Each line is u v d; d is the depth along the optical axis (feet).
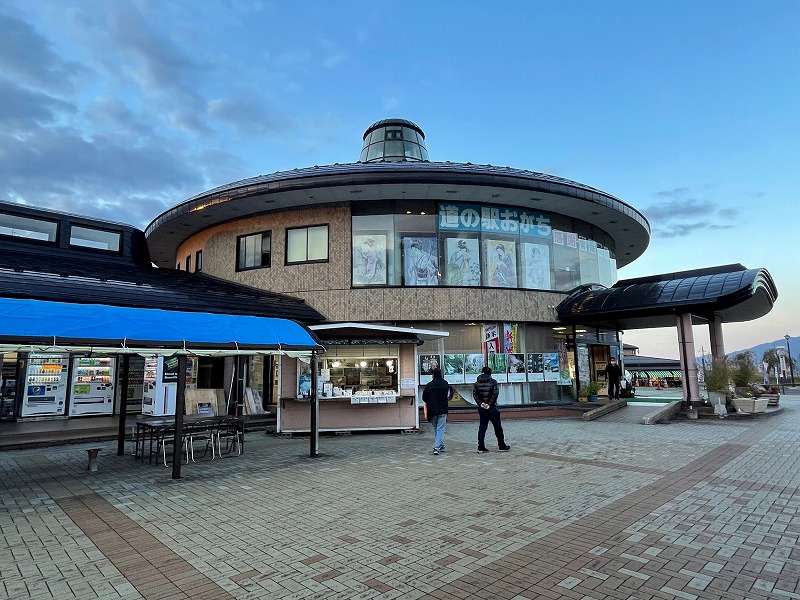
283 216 66.54
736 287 54.29
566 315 66.33
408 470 30.37
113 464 33.50
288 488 26.37
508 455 34.76
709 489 24.75
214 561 16.42
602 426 50.39
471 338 63.82
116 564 16.22
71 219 51.62
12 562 16.46
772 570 15.06
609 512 21.07
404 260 63.41
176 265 89.35
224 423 36.65
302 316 56.54
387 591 13.99
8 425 49.21
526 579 14.62
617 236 85.20
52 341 24.41
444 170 59.06
